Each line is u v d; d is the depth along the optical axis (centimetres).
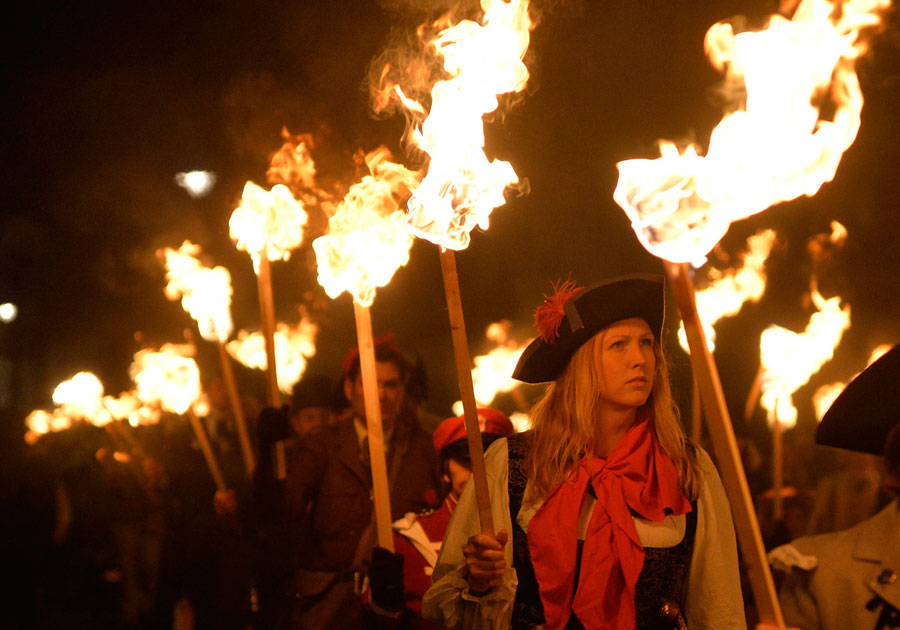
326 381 823
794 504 811
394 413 572
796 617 364
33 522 1077
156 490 1070
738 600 353
